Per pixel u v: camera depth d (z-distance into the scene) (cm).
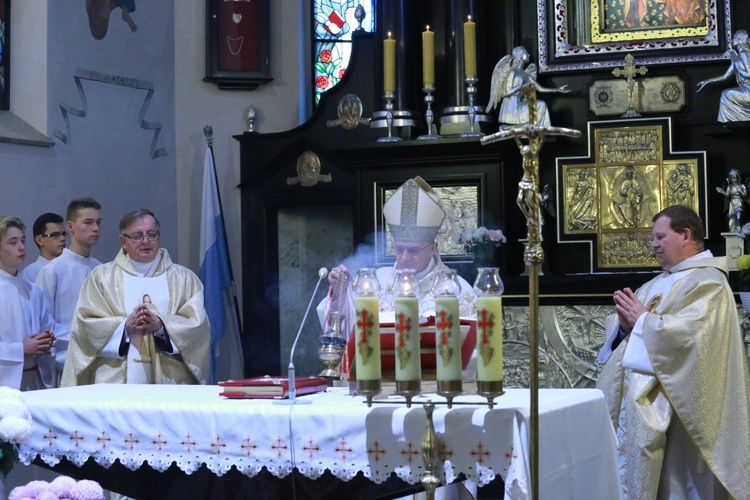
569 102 895
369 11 1081
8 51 927
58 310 739
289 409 382
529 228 331
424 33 880
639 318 553
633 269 857
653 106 876
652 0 884
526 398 384
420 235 511
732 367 547
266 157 997
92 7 966
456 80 909
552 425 365
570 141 888
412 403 360
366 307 360
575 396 396
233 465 403
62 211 930
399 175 897
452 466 361
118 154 984
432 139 872
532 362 329
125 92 994
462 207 885
